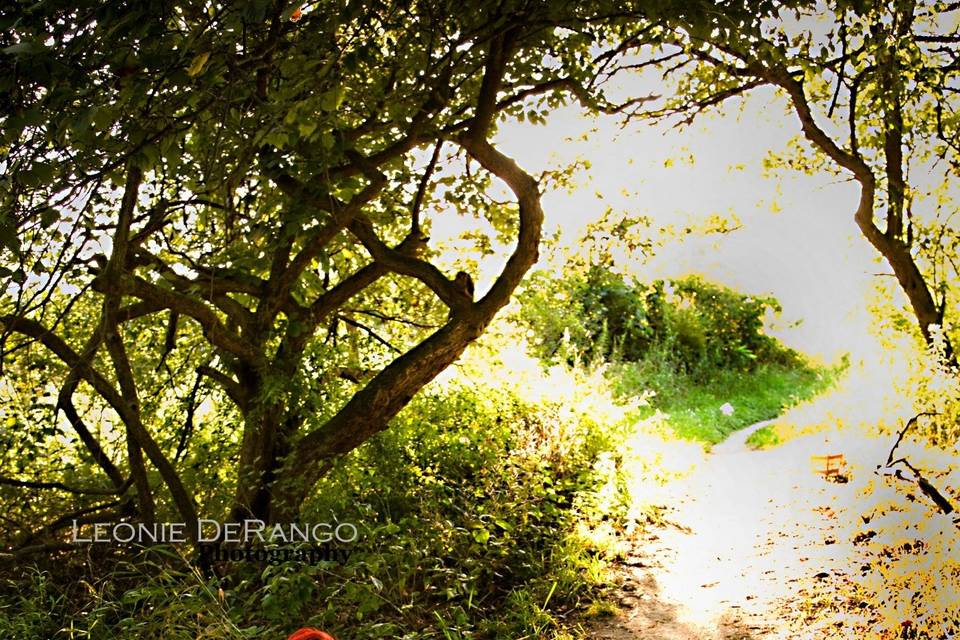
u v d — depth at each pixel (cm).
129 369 507
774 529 610
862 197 720
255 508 555
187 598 431
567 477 707
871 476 467
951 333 658
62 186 384
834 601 457
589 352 1300
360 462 623
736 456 899
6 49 298
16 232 376
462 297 561
